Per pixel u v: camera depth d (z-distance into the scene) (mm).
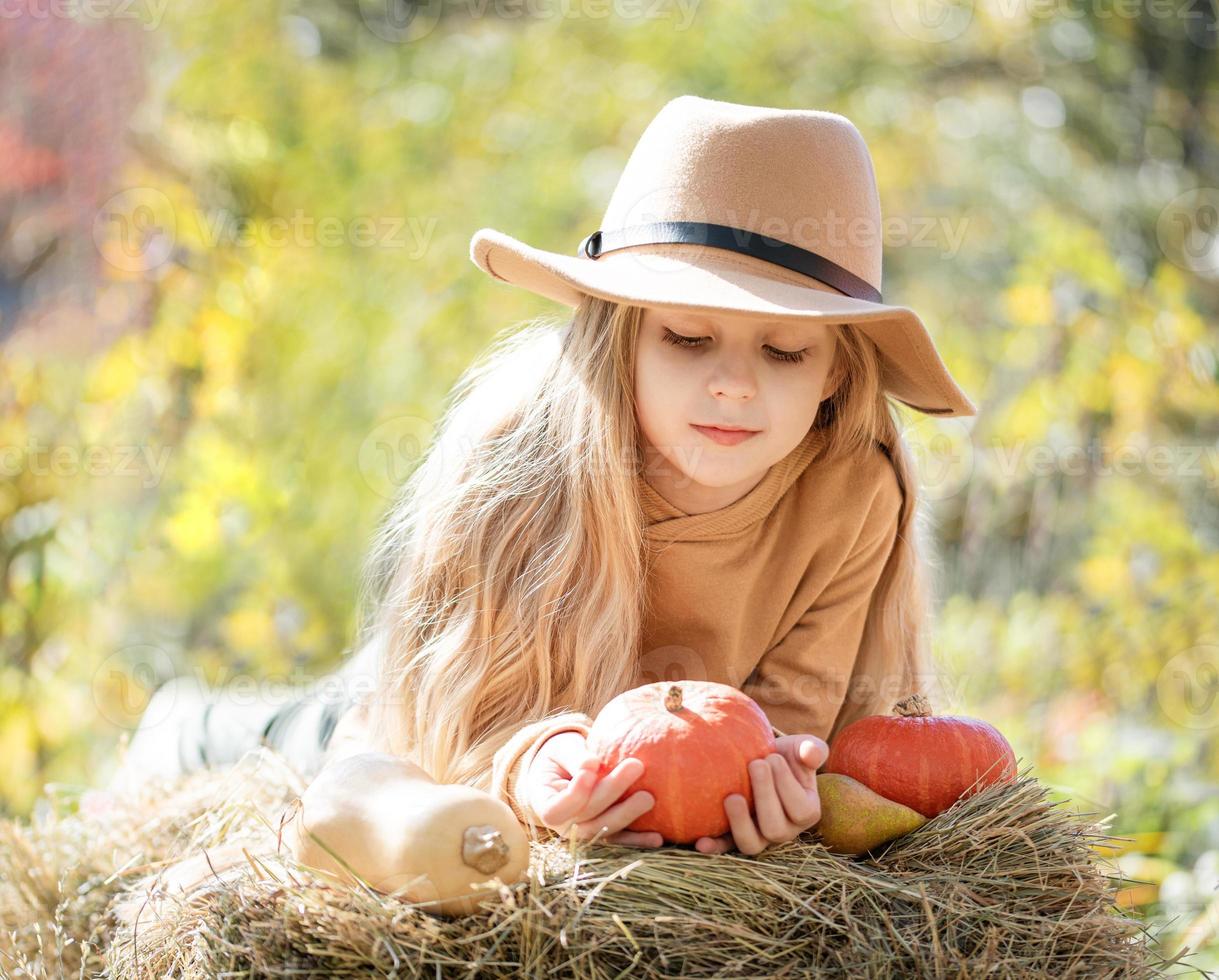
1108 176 5168
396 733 1937
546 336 2125
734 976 1351
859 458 2102
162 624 4430
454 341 4957
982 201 5273
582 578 1903
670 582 1991
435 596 1948
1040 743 3807
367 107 5406
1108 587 4250
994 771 1683
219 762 2518
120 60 4789
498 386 2088
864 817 1590
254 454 4605
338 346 4848
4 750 3537
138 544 4254
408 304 5016
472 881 1374
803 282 1819
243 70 5207
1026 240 5039
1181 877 2738
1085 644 4211
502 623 1880
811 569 2062
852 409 2061
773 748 1557
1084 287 4793
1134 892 2631
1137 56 5102
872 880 1471
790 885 1458
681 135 1893
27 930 1911
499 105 5387
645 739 1519
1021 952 1446
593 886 1407
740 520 1987
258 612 4445
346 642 4594
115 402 4207
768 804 1495
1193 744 3631
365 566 2324
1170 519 4379
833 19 5363
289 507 4625
